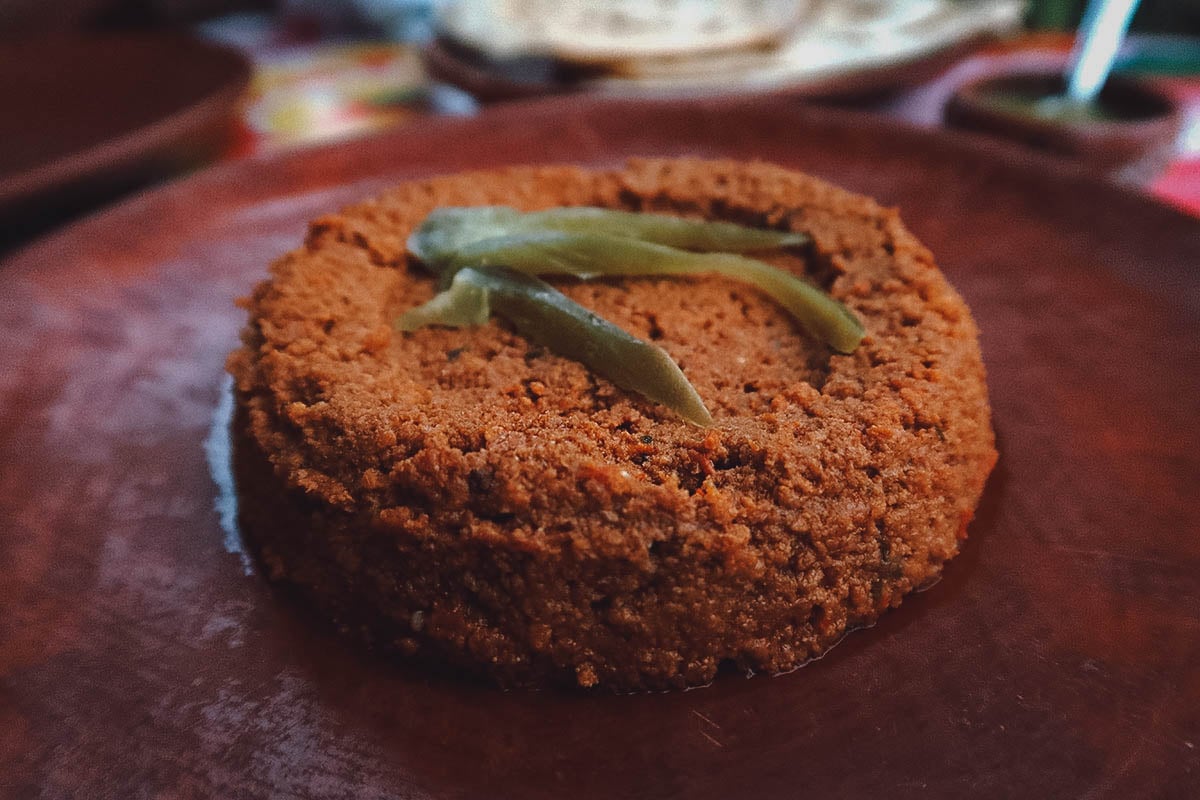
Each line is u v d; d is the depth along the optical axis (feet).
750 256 0.53
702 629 0.38
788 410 0.42
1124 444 0.48
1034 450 0.48
